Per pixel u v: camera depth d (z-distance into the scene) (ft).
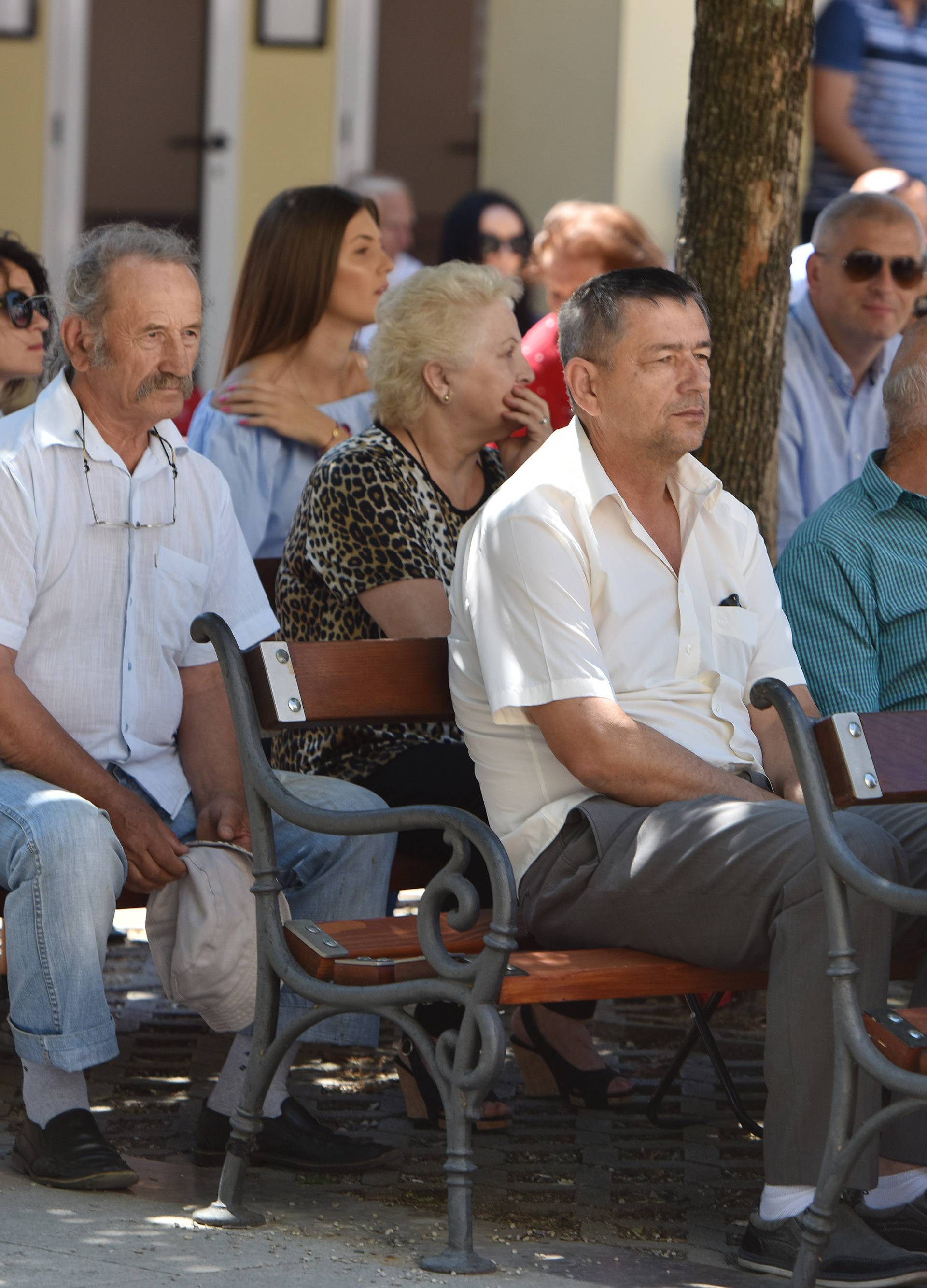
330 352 57.98
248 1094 34.68
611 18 92.63
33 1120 36.01
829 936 30.66
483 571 37.42
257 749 35.19
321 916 38.99
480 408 44.52
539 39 98.94
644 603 38.47
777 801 35.14
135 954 55.83
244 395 56.39
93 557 39.58
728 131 50.65
